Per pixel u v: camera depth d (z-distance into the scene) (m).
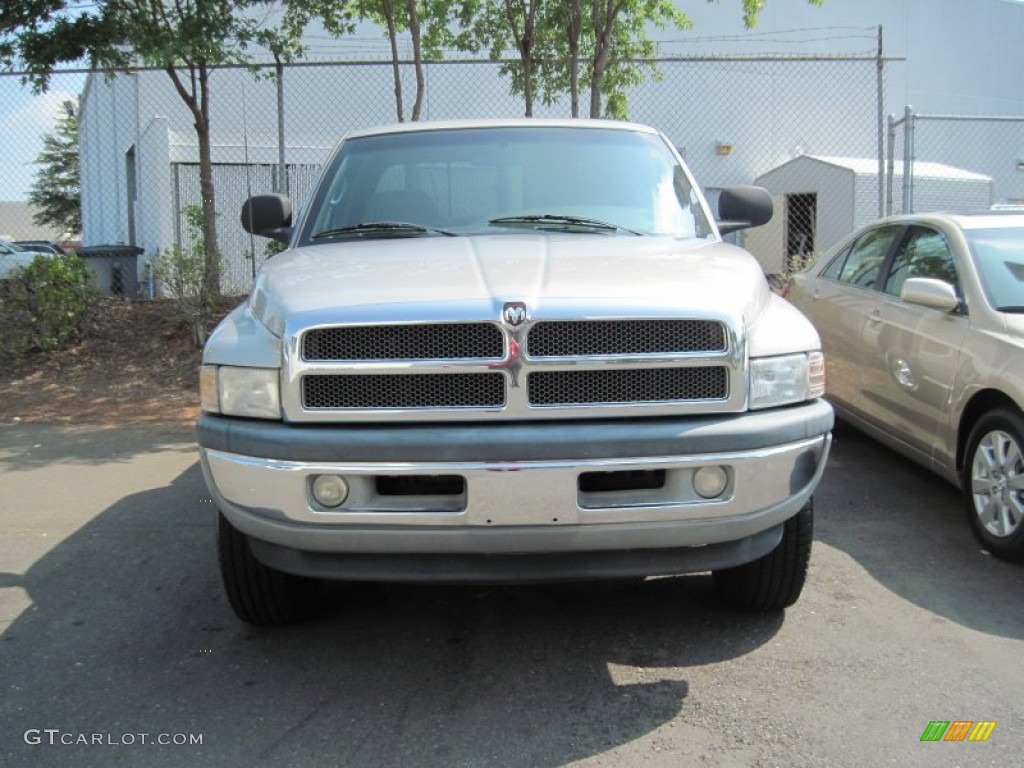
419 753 2.72
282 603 3.44
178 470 6.00
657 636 3.48
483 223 4.05
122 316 10.09
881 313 5.44
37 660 3.36
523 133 4.51
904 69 24.31
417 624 3.63
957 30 25.06
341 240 4.01
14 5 8.73
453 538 2.81
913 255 5.42
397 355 2.82
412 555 2.93
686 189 4.34
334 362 2.82
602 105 13.73
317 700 3.04
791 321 3.19
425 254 3.43
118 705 3.03
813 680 3.12
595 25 10.15
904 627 3.53
